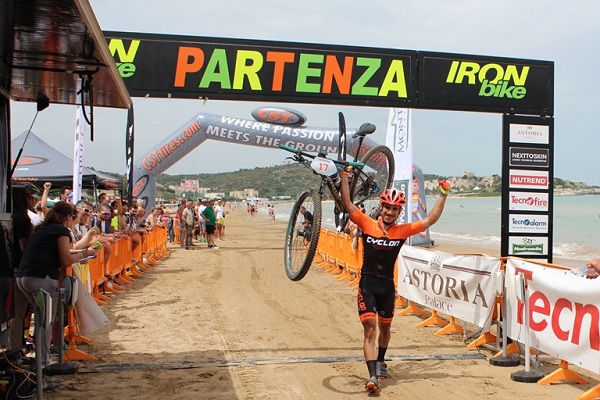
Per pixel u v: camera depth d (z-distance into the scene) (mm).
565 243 26328
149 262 16531
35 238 5324
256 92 7203
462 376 6094
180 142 20969
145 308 9688
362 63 7410
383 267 5816
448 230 40281
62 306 5895
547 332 5883
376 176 7492
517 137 7820
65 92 5789
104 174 17219
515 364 6531
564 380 5887
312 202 6070
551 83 7906
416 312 9508
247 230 40625
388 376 6062
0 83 5426
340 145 9953
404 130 13359
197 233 26766
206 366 6258
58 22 3873
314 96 7316
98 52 4543
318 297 11086
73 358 6434
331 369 6254
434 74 7598
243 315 9234
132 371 6059
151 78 7055
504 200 7758
